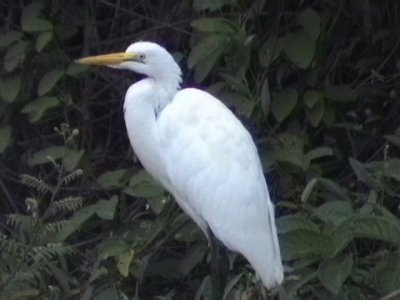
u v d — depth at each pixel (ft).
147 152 32.50
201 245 35.70
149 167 33.01
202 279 36.42
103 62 31.99
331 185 33.86
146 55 31.99
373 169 34.12
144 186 35.99
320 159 38.37
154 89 32.19
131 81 40.04
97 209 36.73
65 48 40.22
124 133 40.55
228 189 31.14
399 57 38.75
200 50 36.63
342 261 31.55
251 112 36.19
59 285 34.65
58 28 40.16
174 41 39.70
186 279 36.52
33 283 34.09
